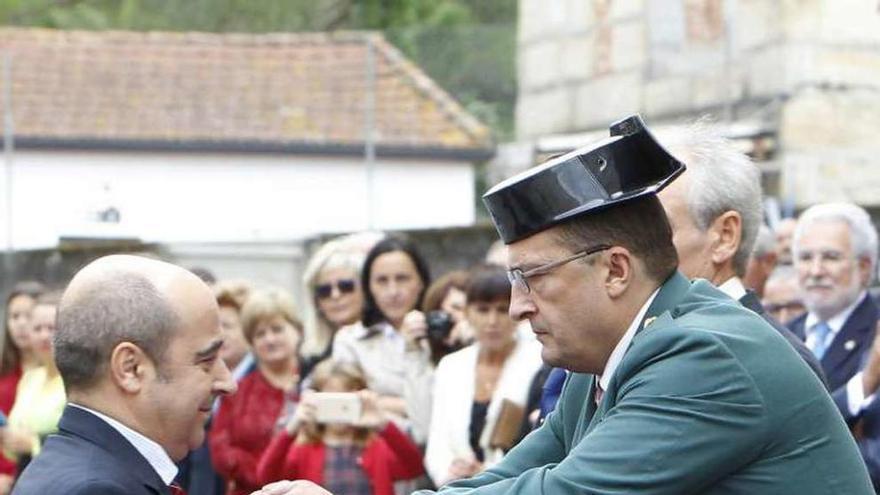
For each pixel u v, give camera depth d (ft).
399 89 84.89
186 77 86.74
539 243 15.46
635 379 15.08
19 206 79.46
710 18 63.41
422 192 81.71
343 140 81.87
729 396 14.74
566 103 72.33
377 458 29.81
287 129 82.43
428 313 32.99
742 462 14.82
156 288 15.85
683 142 20.35
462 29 84.17
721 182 19.93
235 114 83.82
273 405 33.40
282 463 30.12
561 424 17.39
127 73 86.74
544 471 15.17
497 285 29.55
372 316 33.63
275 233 78.43
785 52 59.41
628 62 67.97
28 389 38.45
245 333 33.73
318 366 31.35
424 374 32.68
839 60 59.26
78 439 15.61
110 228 78.79
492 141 80.89
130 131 81.82
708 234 19.94
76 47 88.17
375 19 107.65
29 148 79.97
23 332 40.40
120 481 15.28
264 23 111.65
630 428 14.83
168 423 15.87
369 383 32.71
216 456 33.14
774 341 15.19
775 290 32.53
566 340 15.55
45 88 83.97
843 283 27.30
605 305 15.42
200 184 81.71
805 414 14.93
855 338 27.25
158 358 15.78
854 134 58.95
